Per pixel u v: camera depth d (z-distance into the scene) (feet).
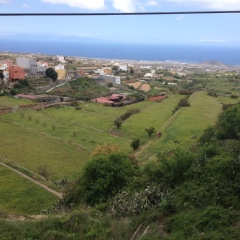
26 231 57.98
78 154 159.94
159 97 318.65
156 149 155.12
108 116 240.94
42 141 177.88
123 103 283.38
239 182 67.26
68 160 150.30
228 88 412.16
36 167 138.10
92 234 55.62
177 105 268.00
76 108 261.03
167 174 78.64
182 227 54.49
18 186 113.91
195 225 53.83
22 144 170.40
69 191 95.81
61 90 320.09
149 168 83.71
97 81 396.98
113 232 56.34
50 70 366.02
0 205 98.68
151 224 56.85
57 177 128.98
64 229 59.11
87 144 176.35
